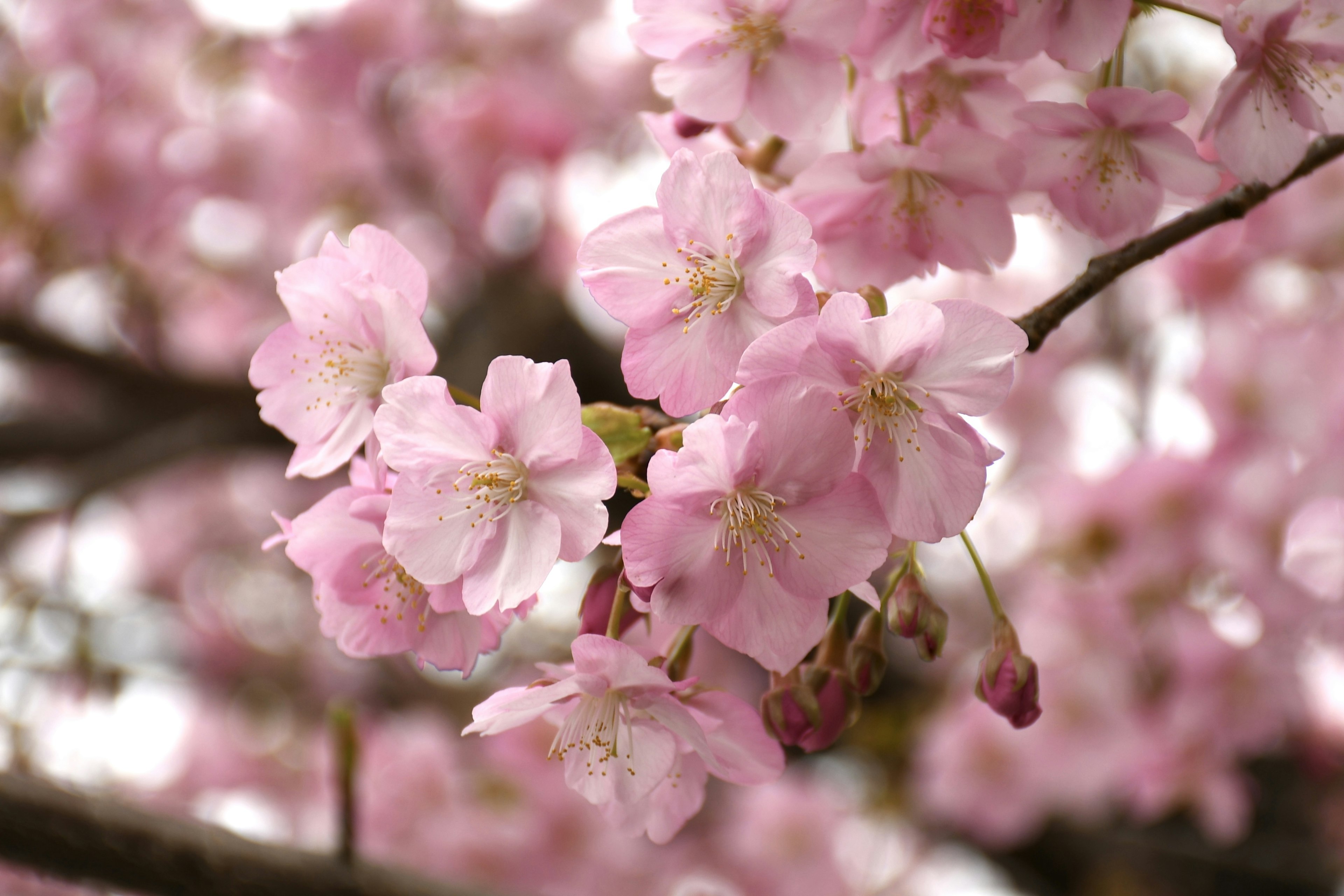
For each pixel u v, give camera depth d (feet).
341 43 15.08
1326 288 12.25
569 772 4.44
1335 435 10.21
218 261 16.84
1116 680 11.94
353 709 6.26
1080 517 11.41
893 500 4.17
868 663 4.76
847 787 15.84
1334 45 4.79
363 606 4.73
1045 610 11.89
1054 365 13.96
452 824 14.08
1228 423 10.53
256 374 4.83
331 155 16.03
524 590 4.12
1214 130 4.86
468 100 16.29
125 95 15.53
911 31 4.91
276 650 18.86
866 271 5.36
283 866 6.04
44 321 15.24
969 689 13.97
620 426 4.46
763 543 4.11
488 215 16.51
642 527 4.03
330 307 4.77
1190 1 5.51
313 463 4.77
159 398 14.92
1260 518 10.23
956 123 5.08
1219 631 11.26
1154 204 5.15
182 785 16.06
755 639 4.20
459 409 4.19
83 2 15.47
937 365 4.13
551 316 15.74
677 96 5.18
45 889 8.90
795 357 4.04
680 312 4.39
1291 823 13.98
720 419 3.92
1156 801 11.91
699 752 4.31
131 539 21.25
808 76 5.06
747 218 4.30
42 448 15.64
